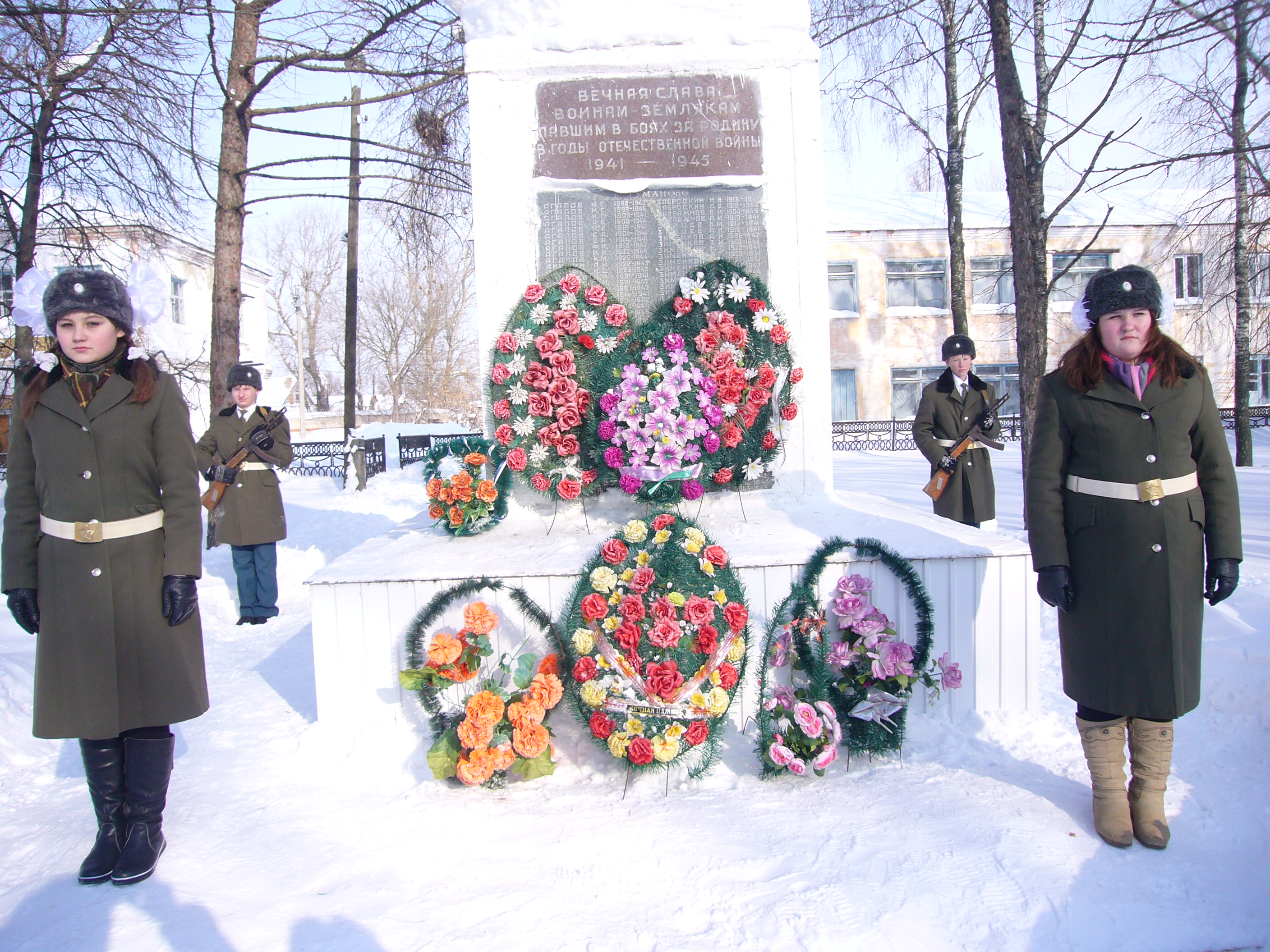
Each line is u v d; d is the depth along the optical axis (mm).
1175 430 2732
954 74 12828
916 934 2258
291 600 7027
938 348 26688
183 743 3752
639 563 3188
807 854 2652
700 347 4223
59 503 2688
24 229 10188
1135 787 2775
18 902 2543
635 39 4715
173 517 2760
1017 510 9992
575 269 4719
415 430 32281
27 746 3797
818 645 3379
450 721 3336
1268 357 22000
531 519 4652
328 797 3182
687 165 4754
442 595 3383
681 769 3219
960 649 3584
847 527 4176
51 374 2768
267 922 2379
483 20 4734
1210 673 3924
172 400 2814
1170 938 2242
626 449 4129
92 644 2660
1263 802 2936
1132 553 2707
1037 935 2254
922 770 3252
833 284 26719
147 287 2863
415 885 2551
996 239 26641
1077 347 2900
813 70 4754
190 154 9445
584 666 3111
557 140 4738
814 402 4836
